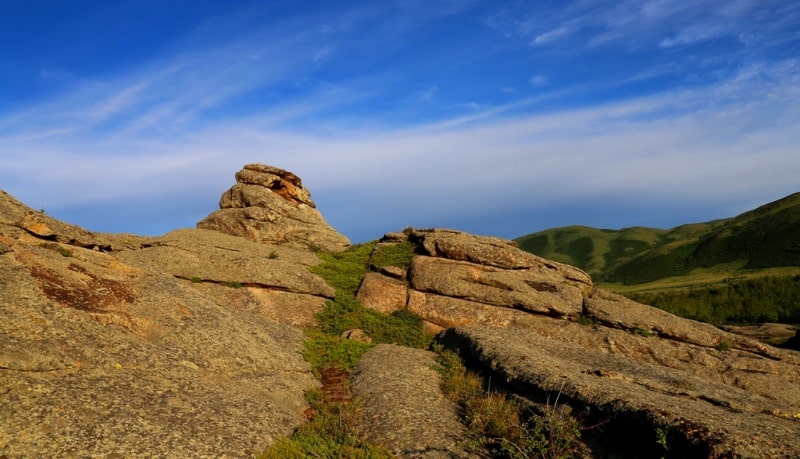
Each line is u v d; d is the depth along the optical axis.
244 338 25.50
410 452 17.31
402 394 22.59
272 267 39.06
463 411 21.80
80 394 15.95
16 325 17.64
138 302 23.64
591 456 16.67
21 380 15.52
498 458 17.38
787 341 51.59
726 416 17.02
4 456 12.70
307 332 33.47
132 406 16.34
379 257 47.00
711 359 33.97
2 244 22.06
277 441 17.25
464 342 31.03
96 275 24.33
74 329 19.11
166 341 21.72
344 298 39.28
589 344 35.47
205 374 20.77
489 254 42.56
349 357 29.48
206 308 26.73
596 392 19.02
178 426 16.14
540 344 32.16
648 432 16.02
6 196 28.31
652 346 34.97
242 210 54.50
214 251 40.19
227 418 17.69
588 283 44.31
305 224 56.75
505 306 38.69
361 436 19.09
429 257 43.50
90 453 13.67
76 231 30.25
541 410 19.56
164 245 40.34
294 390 22.95
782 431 15.57
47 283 21.31
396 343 34.66
